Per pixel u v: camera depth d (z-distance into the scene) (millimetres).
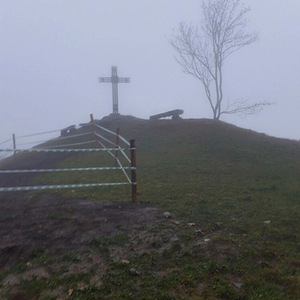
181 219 8656
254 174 14039
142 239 7578
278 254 6906
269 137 20578
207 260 6734
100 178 14094
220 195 10891
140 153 18484
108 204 10070
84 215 9070
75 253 7012
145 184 12547
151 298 5664
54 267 6555
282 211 9281
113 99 28609
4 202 11344
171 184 12398
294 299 5641
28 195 12352
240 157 16781
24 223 8703
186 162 16000
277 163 15945
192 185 12188
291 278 6125
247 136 20109
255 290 5910
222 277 6246
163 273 6383
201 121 22875
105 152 19797
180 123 22922
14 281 6141
